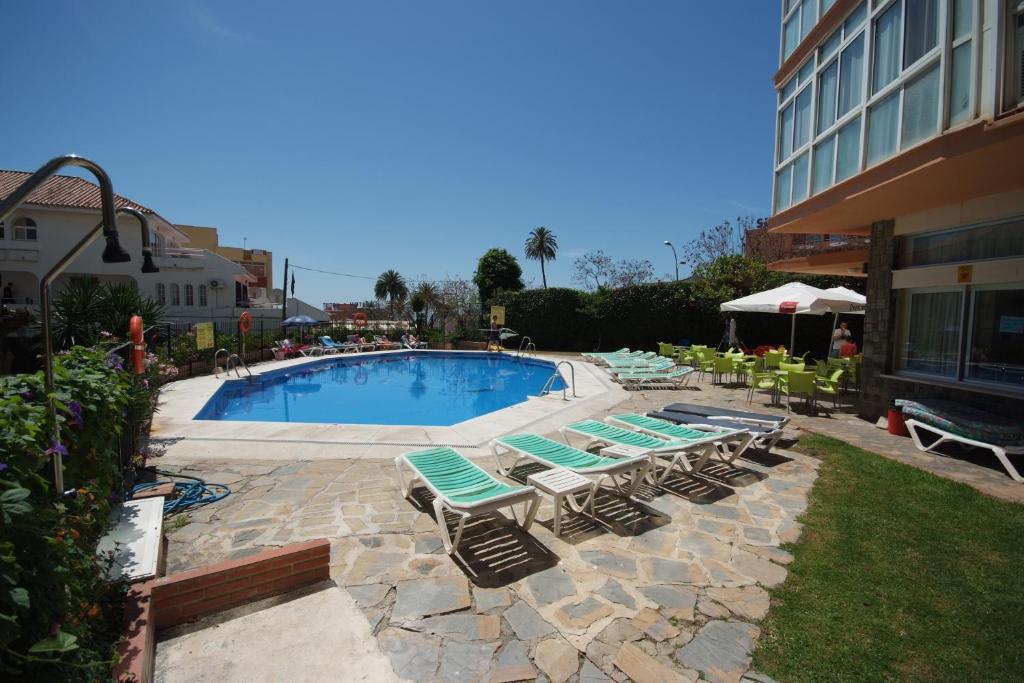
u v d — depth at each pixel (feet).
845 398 36.60
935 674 8.21
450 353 77.05
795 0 31.68
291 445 22.02
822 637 9.16
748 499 16.10
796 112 31.01
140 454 17.25
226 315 97.04
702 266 89.56
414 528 13.70
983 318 23.30
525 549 12.64
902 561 11.92
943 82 18.76
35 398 7.44
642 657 8.66
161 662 8.34
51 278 7.48
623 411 31.76
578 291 85.71
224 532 13.29
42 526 5.65
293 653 8.64
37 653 5.09
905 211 26.18
